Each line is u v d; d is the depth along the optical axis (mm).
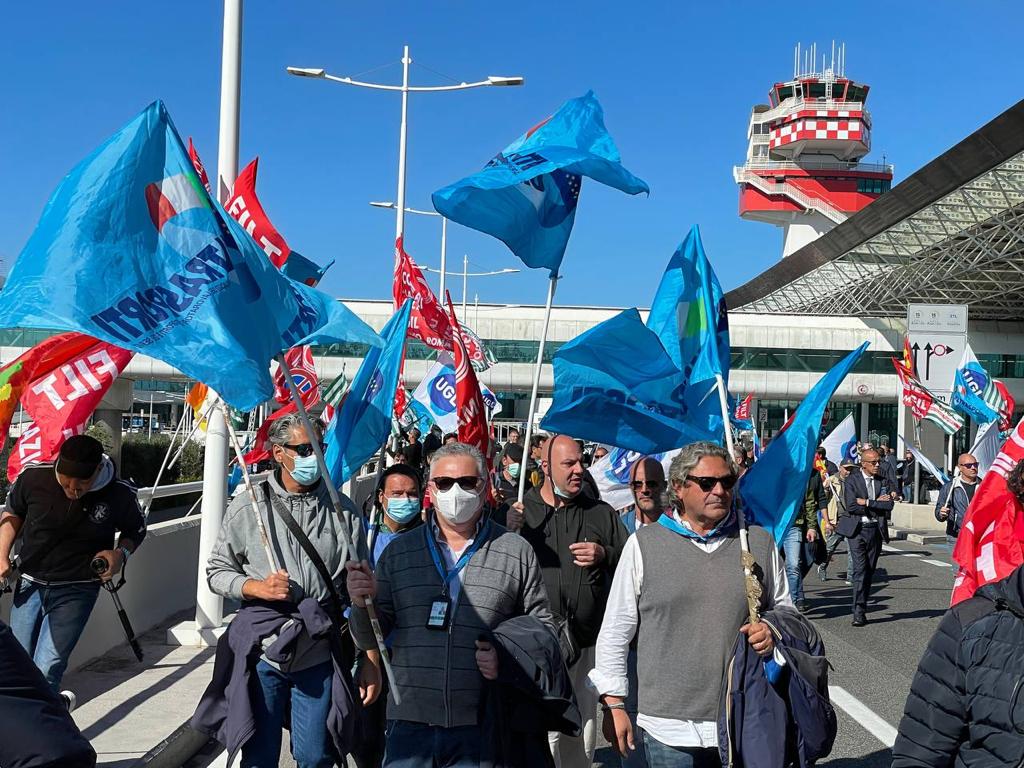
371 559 5938
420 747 3887
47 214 3877
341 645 4684
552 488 5238
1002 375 58625
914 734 3053
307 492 4793
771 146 88750
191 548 10906
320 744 4523
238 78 9195
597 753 6520
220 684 4543
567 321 56812
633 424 5457
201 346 3877
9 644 2271
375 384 6637
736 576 3949
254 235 7809
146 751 6109
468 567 3957
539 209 6059
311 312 4438
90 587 5805
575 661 4992
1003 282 49375
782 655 3779
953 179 32219
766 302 63656
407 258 13156
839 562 17844
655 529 4090
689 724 3887
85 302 3723
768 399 57719
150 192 3945
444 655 3857
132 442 22734
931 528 23297
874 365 56688
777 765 3652
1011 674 2848
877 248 45781
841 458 19625
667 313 5723
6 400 6445
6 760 2211
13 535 5766
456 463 3914
